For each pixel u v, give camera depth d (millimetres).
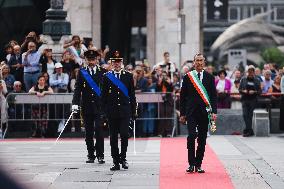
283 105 56906
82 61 57719
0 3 97562
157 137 56281
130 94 34688
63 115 56062
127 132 34594
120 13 111125
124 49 116688
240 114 60250
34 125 56438
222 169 35125
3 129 56062
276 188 29047
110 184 30031
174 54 85500
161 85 58531
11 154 42656
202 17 92188
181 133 58594
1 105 55688
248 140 53156
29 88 57469
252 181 31047
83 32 86375
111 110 34188
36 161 38812
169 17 85500
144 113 56906
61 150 45219
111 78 34281
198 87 33219
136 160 39156
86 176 32562
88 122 37812
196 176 32594
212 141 52188
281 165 36531
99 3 88750
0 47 97375
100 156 37719
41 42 61219
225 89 63250
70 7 86125
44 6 97125
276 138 55219
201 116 33438
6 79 57500
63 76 57344
